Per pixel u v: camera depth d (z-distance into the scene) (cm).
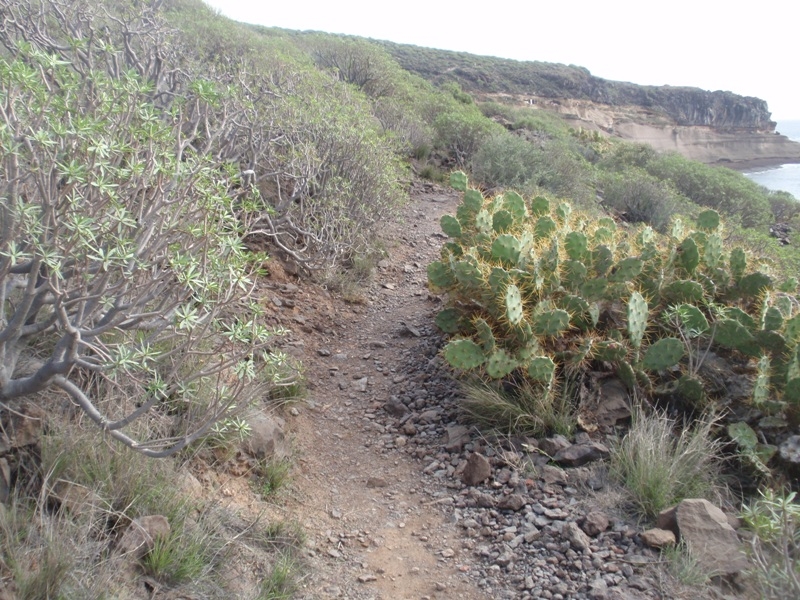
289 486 358
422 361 516
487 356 418
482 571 309
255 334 275
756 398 378
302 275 618
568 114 5784
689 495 336
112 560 234
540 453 379
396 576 306
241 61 811
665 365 409
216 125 506
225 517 301
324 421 438
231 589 263
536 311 429
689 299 457
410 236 832
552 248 454
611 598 281
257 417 375
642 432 359
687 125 6912
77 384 298
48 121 238
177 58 681
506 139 1221
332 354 527
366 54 1588
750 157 7050
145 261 273
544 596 289
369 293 650
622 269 457
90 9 628
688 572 287
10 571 211
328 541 325
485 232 540
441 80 5150
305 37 1883
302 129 660
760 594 275
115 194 246
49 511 246
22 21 561
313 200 648
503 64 6047
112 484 263
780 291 496
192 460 324
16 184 226
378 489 375
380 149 745
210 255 269
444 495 365
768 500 270
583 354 407
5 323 258
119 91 274
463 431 414
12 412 260
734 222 1349
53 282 239
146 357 252
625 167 1795
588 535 321
